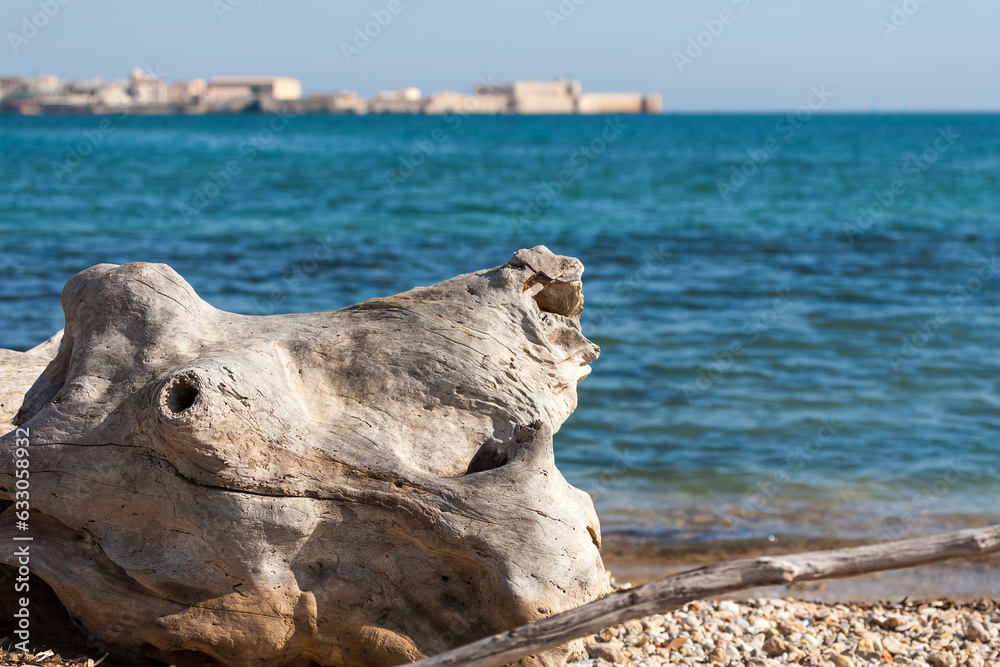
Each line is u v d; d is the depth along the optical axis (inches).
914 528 302.0
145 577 171.0
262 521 168.2
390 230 933.8
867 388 450.6
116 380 178.7
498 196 1272.1
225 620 171.2
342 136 3230.8
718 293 651.5
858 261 769.6
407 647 172.4
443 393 189.9
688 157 2196.1
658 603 125.3
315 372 189.8
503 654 128.9
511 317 201.6
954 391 445.1
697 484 341.4
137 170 1587.1
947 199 1239.5
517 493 173.5
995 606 254.2
